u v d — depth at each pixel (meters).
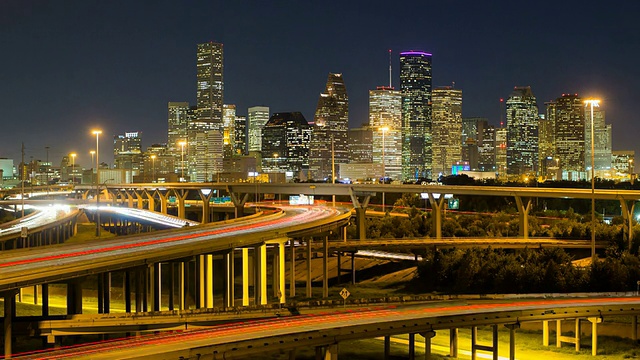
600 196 192.25
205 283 119.25
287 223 157.12
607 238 190.75
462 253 162.25
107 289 110.81
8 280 81.50
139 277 114.25
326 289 158.88
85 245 112.31
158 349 70.06
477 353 97.44
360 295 157.25
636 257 147.88
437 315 88.81
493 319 90.12
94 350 70.50
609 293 110.19
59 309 129.25
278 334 75.81
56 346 85.44
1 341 86.19
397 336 108.44
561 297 107.94
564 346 101.94
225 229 141.38
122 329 85.50
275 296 151.88
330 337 78.69
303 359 87.38
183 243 112.69
